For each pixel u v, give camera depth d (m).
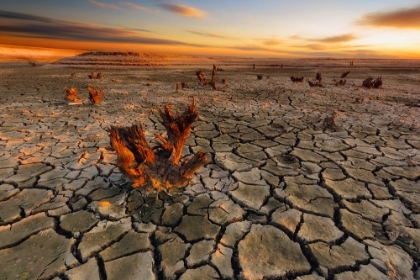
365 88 13.87
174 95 10.98
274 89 13.11
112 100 9.60
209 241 2.47
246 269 2.14
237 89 13.07
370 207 3.04
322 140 5.38
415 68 37.06
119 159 2.95
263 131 5.98
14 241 2.43
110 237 2.50
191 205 3.02
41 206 2.96
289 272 2.13
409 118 7.20
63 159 4.20
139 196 3.17
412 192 3.36
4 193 3.21
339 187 3.47
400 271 2.13
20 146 4.76
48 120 6.64
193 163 3.26
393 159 4.42
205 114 7.59
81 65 29.50
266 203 3.10
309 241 2.47
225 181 3.59
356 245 2.43
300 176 3.79
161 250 2.36
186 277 2.08
